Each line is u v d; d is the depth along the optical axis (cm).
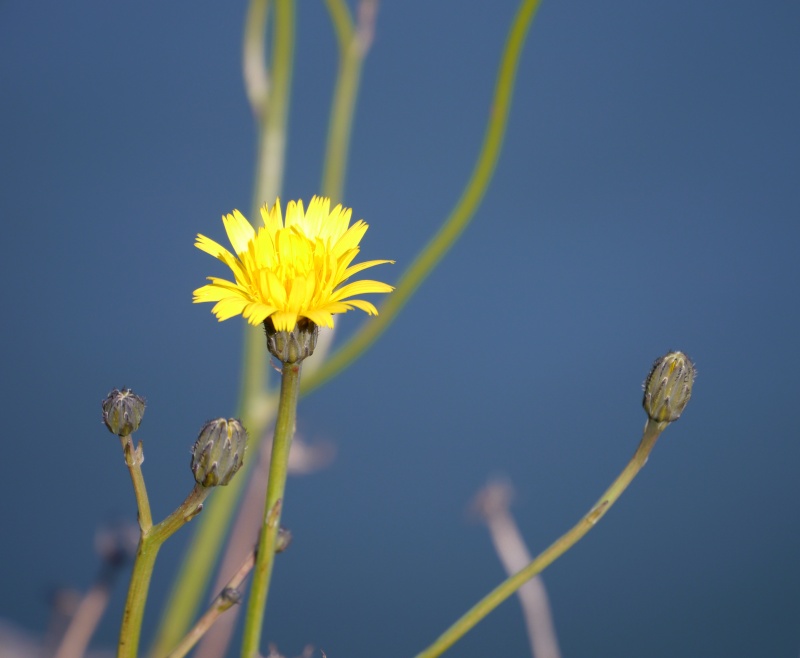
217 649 57
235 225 48
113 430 47
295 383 46
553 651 53
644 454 47
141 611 47
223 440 46
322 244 47
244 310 46
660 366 47
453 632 47
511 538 55
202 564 61
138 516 47
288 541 47
